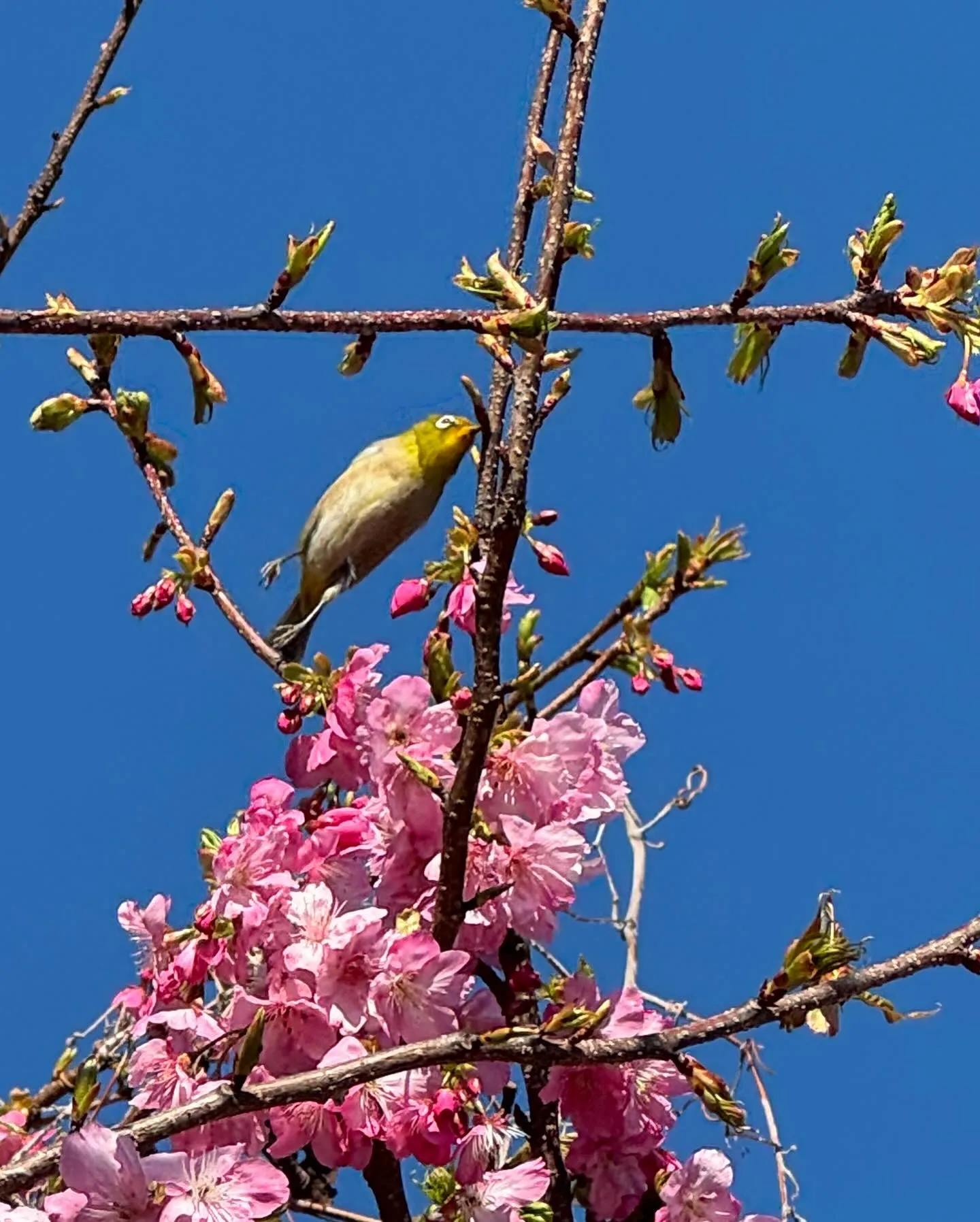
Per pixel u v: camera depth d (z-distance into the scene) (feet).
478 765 16.02
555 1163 19.36
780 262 17.22
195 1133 17.35
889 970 15.38
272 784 18.98
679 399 18.45
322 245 16.02
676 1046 15.15
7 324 15.99
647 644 15.75
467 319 15.84
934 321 17.46
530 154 20.75
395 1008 16.93
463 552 18.75
